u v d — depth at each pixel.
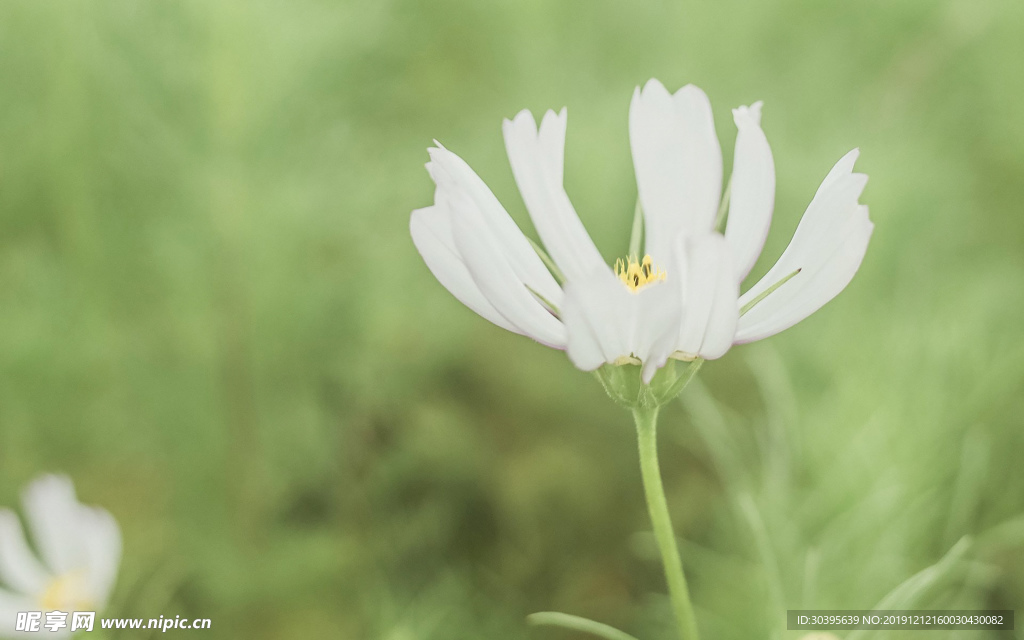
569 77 0.99
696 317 0.48
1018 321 0.79
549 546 0.77
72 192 0.85
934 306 0.79
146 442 0.82
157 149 0.83
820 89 1.00
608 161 0.87
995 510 0.67
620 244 0.85
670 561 0.50
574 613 0.74
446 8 1.04
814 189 0.86
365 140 0.91
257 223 0.84
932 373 0.73
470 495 0.80
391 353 0.86
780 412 0.75
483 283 0.49
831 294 0.49
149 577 0.75
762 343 0.79
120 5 0.80
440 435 0.80
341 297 0.87
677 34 1.04
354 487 0.81
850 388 0.73
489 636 0.71
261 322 0.84
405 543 0.77
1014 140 0.96
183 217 0.82
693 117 0.51
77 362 0.81
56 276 0.83
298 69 0.82
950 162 0.92
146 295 0.86
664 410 0.82
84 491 0.80
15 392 0.79
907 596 0.53
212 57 0.80
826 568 0.65
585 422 0.83
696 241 0.48
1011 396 0.71
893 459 0.68
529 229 0.89
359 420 0.84
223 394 0.83
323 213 0.86
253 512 0.81
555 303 0.50
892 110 0.97
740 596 0.68
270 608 0.74
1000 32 1.02
